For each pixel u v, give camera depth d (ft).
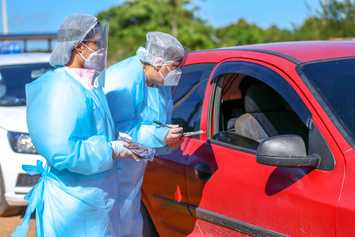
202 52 16.38
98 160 12.06
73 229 12.62
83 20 12.22
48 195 12.64
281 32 88.84
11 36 40.60
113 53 87.76
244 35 90.38
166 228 15.92
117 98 13.55
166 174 15.61
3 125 23.43
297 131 14.26
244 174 13.38
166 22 92.07
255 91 15.11
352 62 13.64
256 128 14.61
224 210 13.82
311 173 12.00
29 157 22.72
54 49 12.43
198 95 15.72
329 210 11.39
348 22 67.72
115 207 13.14
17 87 26.55
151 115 14.03
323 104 12.45
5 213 23.90
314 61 13.56
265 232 12.71
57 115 11.88
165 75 13.65
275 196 12.50
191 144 15.16
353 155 11.51
